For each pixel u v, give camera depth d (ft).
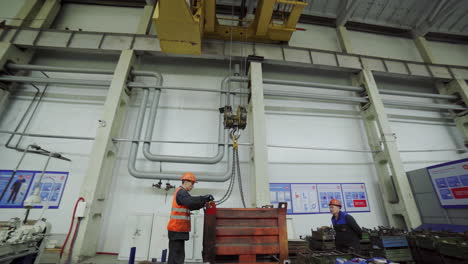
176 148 19.52
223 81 20.85
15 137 18.89
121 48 20.88
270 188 19.12
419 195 17.54
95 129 19.85
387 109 24.80
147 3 24.97
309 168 20.34
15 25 22.27
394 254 12.09
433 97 24.08
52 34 21.11
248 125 20.83
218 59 23.59
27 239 9.56
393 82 26.68
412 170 20.10
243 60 22.02
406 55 28.63
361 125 23.15
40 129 19.44
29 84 21.08
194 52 17.84
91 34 21.39
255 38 22.20
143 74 20.68
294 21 20.89
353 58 23.94
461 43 30.30
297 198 19.04
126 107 20.24
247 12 25.32
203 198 8.44
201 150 19.65
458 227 14.23
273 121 21.90
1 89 19.62
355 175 20.70
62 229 16.31
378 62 24.20
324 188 19.74
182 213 9.60
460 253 9.77
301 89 24.26
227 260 8.07
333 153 21.35
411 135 23.63
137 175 16.96
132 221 15.07
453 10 26.48
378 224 19.19
